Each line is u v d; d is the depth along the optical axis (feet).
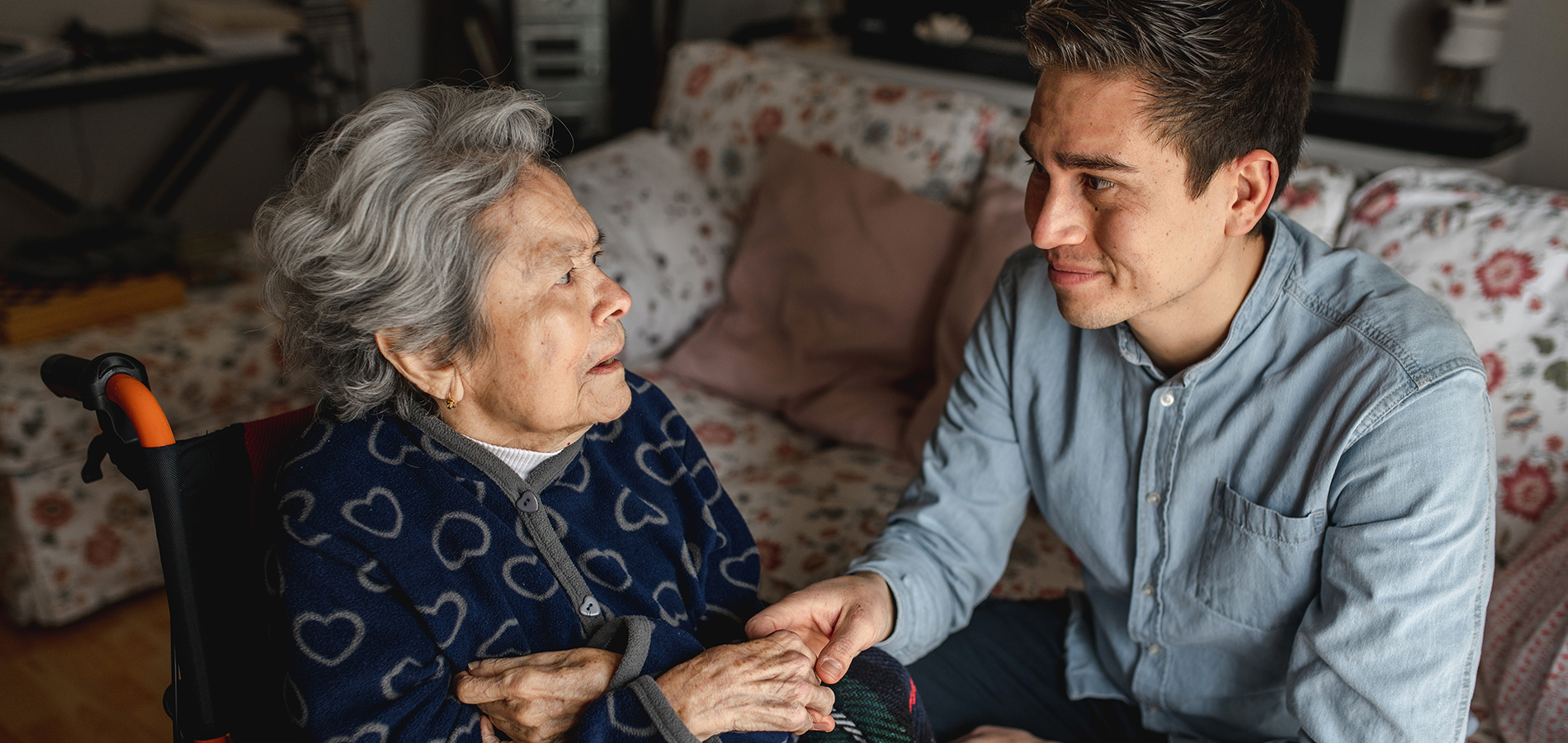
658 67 11.91
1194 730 3.90
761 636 3.42
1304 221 5.50
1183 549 3.64
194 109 11.44
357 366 3.01
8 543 6.86
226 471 3.12
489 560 3.07
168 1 10.71
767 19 12.50
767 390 6.77
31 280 7.32
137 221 8.09
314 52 10.81
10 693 6.55
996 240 6.01
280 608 2.87
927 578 3.93
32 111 10.34
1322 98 7.37
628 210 7.45
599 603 3.24
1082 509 3.90
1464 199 5.12
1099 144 2.85
